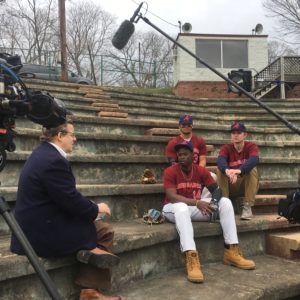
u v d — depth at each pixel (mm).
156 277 3592
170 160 5086
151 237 3512
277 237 4371
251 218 4531
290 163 6375
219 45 18234
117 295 3125
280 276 3705
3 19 33469
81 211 2760
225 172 4594
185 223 3652
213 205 3947
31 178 2705
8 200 3572
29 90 2412
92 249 2826
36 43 33062
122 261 3303
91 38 37906
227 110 11555
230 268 3896
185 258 3859
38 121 2463
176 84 18406
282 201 4078
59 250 2729
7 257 2607
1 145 2318
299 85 16906
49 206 2717
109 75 23750
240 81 5281
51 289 2078
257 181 4613
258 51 18453
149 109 10031
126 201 4445
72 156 4598
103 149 5562
